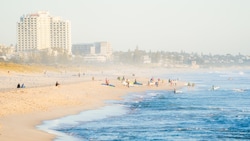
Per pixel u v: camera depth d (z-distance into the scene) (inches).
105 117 4099.4
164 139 2950.3
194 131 3329.2
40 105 4439.0
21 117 3609.7
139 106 5315.0
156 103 5807.1
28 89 5777.6
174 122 3855.8
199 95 7490.2
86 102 5315.0
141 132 3235.7
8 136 2677.2
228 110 4990.2
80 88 7253.9
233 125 3695.9
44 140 2677.2
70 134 3021.7
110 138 2930.6
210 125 3678.6
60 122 3582.7
